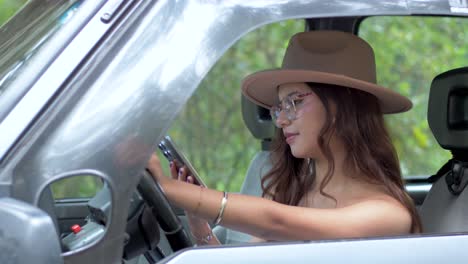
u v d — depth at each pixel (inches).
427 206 123.9
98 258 78.3
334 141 104.1
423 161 193.3
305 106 103.3
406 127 211.8
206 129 293.4
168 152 104.7
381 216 97.3
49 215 76.6
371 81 107.9
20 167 75.7
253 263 81.5
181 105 80.7
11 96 78.2
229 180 286.0
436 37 236.1
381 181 103.2
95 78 78.7
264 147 146.6
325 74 100.9
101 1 81.5
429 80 230.4
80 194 121.2
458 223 114.2
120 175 78.0
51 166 76.2
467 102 116.8
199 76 81.7
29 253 71.7
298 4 85.7
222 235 135.9
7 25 105.2
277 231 92.5
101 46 79.6
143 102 79.4
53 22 90.4
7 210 73.2
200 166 288.5
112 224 78.2
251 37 298.8
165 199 91.6
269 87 108.6
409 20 236.4
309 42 107.3
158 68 80.6
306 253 82.9
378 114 105.7
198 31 82.6
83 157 77.0
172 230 96.0
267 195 117.1
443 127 120.0
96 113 78.0
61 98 77.5
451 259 85.6
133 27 80.9
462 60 233.1
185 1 83.1
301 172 114.7
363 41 108.7
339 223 94.4
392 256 84.4
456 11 90.7
